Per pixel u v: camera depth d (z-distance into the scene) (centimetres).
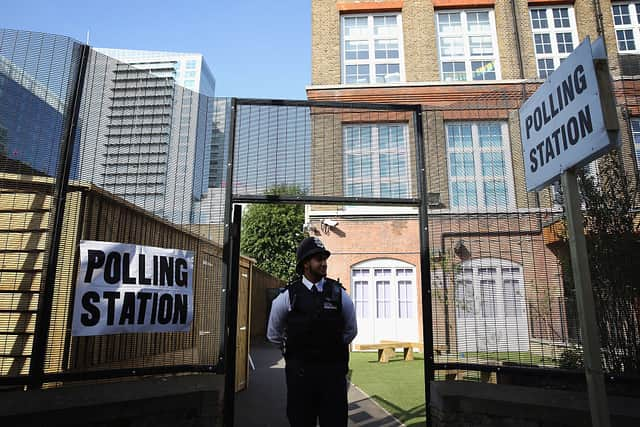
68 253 360
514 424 351
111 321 363
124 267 376
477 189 456
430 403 411
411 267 1304
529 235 434
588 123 218
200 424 371
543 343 411
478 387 388
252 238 2445
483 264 437
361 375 834
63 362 347
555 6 1474
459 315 429
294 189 451
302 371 282
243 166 449
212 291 422
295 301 295
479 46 1477
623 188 415
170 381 378
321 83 1440
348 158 468
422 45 1459
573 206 232
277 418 514
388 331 1285
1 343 347
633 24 1430
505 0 1478
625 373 378
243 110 463
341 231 1329
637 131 437
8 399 304
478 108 476
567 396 355
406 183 466
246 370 717
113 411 323
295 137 464
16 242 358
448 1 1489
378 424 482
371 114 483
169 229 416
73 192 370
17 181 359
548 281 420
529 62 1422
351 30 1526
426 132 477
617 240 401
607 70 211
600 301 399
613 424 312
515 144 462
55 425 300
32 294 354
